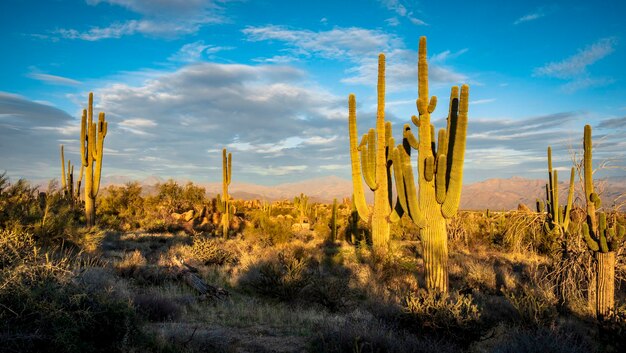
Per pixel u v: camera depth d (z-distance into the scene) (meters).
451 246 21.38
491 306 9.66
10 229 11.10
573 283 9.79
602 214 8.10
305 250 17.84
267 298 10.39
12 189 12.80
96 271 8.60
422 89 11.44
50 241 11.78
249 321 8.08
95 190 20.02
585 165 8.75
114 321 5.16
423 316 7.03
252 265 13.27
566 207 14.88
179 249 16.48
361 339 5.92
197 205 38.78
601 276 8.12
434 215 11.02
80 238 12.87
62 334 4.45
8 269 4.96
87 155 20.09
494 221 23.67
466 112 10.52
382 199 14.23
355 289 11.52
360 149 14.93
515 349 6.04
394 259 13.41
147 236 23.58
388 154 14.76
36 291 4.71
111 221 28.30
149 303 7.74
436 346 6.11
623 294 10.73
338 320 7.71
